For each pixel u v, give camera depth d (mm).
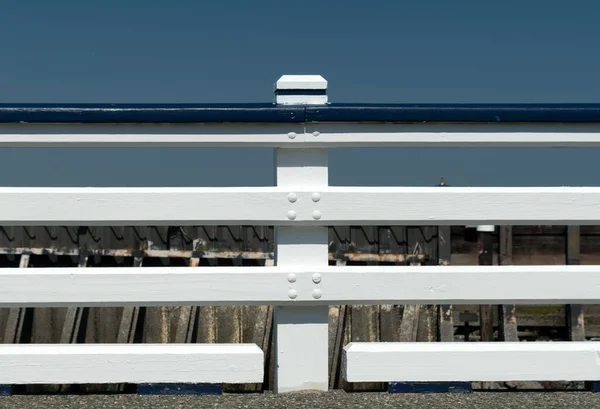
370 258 9742
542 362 3840
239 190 3781
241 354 3768
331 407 3523
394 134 3803
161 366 3754
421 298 3801
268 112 3748
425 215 3814
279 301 3771
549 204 3836
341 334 7355
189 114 3736
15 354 3736
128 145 3811
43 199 3744
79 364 3750
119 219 3756
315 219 3783
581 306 10492
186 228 10805
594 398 3680
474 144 3875
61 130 3752
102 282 3744
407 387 3822
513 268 3842
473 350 3826
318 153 3859
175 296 3752
